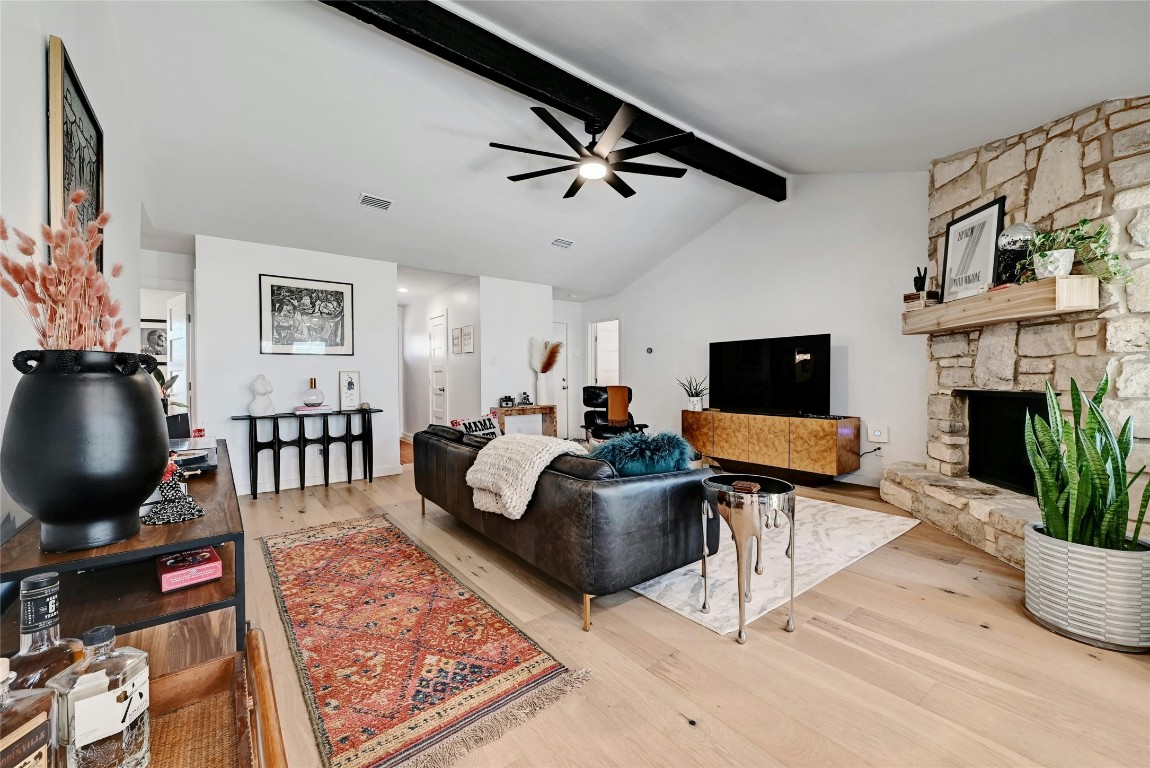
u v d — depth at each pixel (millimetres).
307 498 4336
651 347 6934
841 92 2812
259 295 4559
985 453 3559
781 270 5363
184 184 3664
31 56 1286
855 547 3043
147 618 976
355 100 3254
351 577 2674
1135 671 1776
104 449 926
